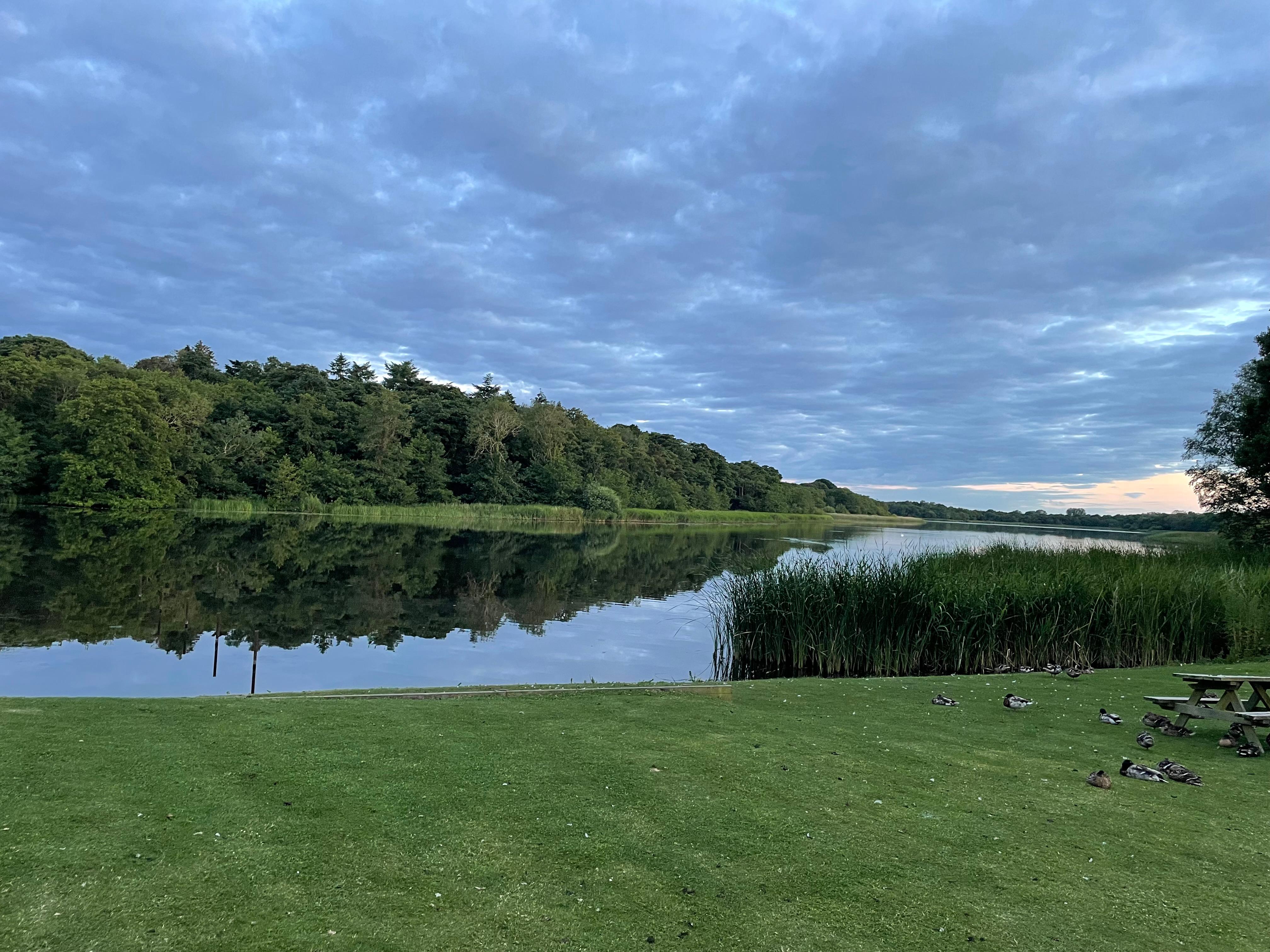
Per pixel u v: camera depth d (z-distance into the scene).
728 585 15.23
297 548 32.50
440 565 28.95
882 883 3.72
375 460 72.25
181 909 3.14
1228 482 30.09
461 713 6.77
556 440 84.44
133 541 31.80
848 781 5.25
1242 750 6.36
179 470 61.00
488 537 48.38
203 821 4.01
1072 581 14.47
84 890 3.23
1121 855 4.19
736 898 3.50
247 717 6.16
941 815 4.68
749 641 13.75
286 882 3.43
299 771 4.88
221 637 14.12
